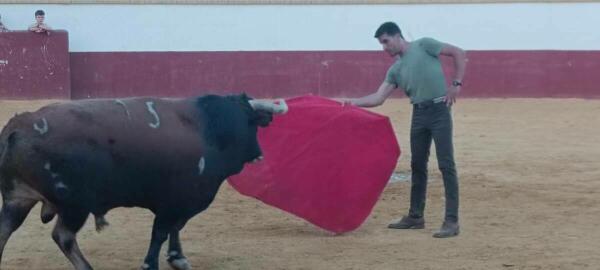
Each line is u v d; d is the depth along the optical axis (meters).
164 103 6.12
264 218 8.55
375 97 7.96
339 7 20.97
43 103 19.50
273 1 20.89
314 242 7.53
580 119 17.23
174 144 5.98
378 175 7.82
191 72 20.78
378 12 21.11
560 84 20.89
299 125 7.82
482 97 20.88
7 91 19.84
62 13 20.50
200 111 6.22
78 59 20.52
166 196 6.06
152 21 20.72
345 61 20.89
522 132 15.38
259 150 6.62
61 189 5.64
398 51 7.79
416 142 7.86
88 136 5.67
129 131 5.82
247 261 6.88
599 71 20.81
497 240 7.54
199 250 7.24
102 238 7.64
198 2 20.75
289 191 7.80
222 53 20.81
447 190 7.71
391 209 8.95
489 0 21.02
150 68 20.70
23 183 5.68
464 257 6.96
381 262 6.82
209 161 6.18
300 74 20.94
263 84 20.92
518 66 20.89
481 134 15.08
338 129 7.80
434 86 7.62
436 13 21.19
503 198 9.44
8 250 7.18
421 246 7.34
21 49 19.80
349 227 7.81
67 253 5.86
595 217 8.49
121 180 5.84
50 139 5.57
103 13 20.59
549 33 20.98
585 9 20.88
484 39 21.16
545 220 8.35
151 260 6.16
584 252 7.10
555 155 12.62
